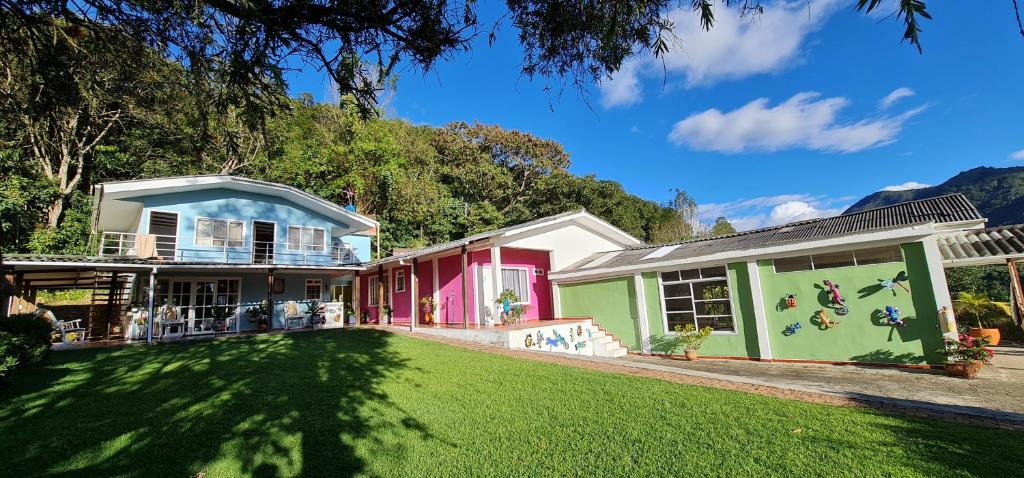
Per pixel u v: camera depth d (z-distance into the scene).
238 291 16.22
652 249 15.10
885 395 6.85
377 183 30.25
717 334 11.38
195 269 13.70
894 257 9.21
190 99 3.53
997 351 11.38
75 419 5.36
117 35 3.11
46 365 8.46
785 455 4.13
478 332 12.04
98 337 14.44
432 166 37.31
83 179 22.06
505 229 13.92
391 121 35.22
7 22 3.02
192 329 14.33
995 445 4.16
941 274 8.62
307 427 5.19
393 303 18.44
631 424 5.15
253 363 8.65
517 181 41.94
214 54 2.82
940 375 8.16
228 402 6.07
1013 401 6.28
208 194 16.06
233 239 16.33
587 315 14.52
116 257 12.27
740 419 5.20
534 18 3.19
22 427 5.04
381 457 4.46
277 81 2.69
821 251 9.92
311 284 18.27
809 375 8.60
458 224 34.66
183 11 2.69
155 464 4.23
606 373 7.94
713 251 11.77
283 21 2.73
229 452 4.52
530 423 5.32
